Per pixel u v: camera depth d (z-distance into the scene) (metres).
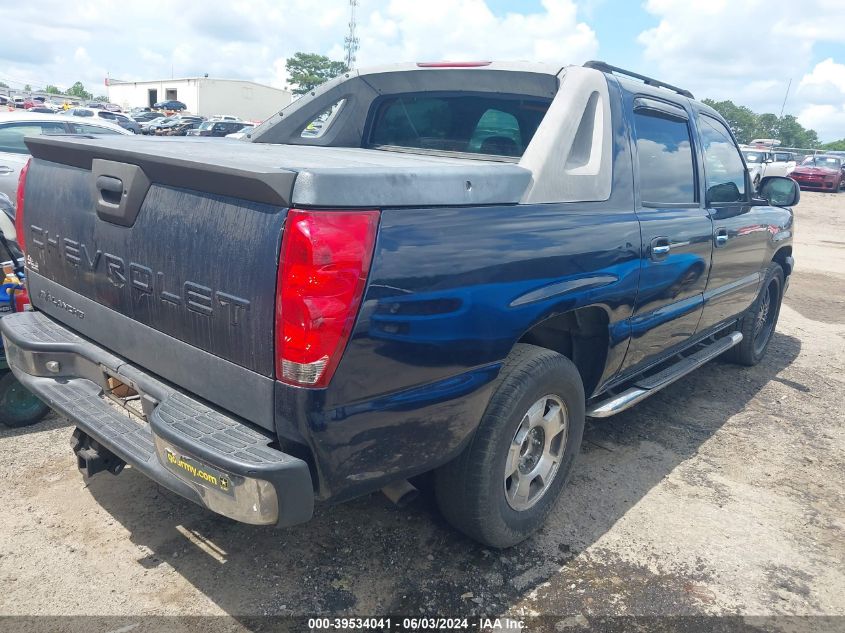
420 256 2.13
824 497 3.61
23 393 3.75
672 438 4.24
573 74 3.09
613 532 3.15
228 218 2.08
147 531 2.92
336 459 2.09
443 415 2.34
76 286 2.78
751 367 5.84
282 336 1.97
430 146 3.93
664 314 3.62
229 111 66.81
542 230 2.61
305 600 2.56
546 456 3.01
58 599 2.49
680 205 3.75
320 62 83.81
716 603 2.70
